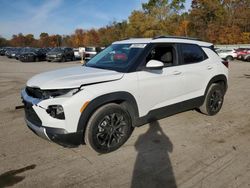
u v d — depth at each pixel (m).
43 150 4.11
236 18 53.81
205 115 5.89
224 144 4.36
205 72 5.39
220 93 5.91
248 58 28.14
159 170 3.54
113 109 3.88
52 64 23.39
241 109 6.46
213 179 3.31
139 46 4.53
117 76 3.96
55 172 3.49
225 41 50.06
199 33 55.03
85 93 3.59
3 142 4.42
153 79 4.38
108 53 4.89
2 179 3.32
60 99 3.49
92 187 3.17
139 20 53.25
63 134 3.50
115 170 3.54
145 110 4.37
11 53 33.69
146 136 4.65
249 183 3.23
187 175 3.41
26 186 3.18
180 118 5.66
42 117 3.55
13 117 5.83
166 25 52.34
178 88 4.86
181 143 4.38
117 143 4.07
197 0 57.97
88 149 4.14
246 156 3.92
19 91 9.05
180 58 4.95
